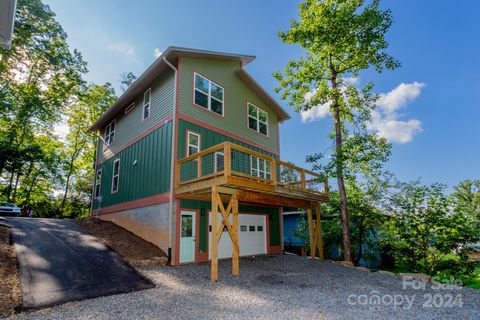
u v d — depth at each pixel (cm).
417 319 422
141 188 1020
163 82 1013
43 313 413
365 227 1093
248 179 738
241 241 1075
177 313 431
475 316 440
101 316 410
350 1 1012
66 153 2294
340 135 1088
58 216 2055
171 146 894
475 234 807
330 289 603
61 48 1788
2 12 287
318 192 1033
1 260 606
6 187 1945
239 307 464
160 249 853
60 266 630
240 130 1178
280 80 1196
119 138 1277
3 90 1647
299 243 1459
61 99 1972
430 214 877
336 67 1143
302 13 1104
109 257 745
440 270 838
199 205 918
